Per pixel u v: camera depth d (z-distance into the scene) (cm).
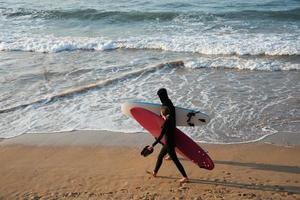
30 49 1847
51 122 1100
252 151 923
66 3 2908
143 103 902
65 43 1888
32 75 1485
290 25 2180
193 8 2619
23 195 766
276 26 2161
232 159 888
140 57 1709
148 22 2331
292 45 1788
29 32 2169
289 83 1366
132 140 986
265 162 870
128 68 1553
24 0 3036
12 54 1795
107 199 736
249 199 721
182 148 817
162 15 2375
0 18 2488
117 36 2041
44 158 912
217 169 843
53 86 1368
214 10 2538
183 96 1254
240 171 833
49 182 809
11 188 793
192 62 1566
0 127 1077
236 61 1594
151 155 910
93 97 1270
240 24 2211
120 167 861
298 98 1227
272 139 982
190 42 1878
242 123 1067
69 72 1515
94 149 948
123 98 1252
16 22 2408
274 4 2716
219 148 941
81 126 1070
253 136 998
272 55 1716
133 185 786
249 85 1351
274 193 742
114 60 1672
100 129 1048
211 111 1140
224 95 1260
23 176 836
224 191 753
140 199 732
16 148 962
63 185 796
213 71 1508
